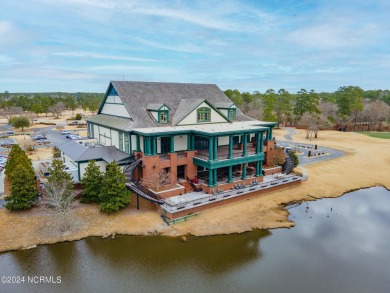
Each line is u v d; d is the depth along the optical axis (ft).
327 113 377.30
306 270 78.07
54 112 508.12
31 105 521.24
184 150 133.39
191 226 99.04
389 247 90.22
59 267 77.36
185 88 157.48
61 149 147.43
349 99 351.05
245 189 122.93
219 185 119.96
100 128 155.43
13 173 102.17
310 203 123.34
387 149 227.40
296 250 87.71
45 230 93.04
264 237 94.79
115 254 83.51
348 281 73.77
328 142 257.55
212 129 123.24
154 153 116.78
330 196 130.93
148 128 123.95
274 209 114.52
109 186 103.86
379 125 374.22
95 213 103.91
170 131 117.29
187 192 119.14
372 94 627.46
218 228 98.58
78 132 309.22
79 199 112.68
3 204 107.45
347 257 84.53
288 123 387.55
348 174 161.07
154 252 84.84
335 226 103.55
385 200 128.16
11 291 68.13
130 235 92.94
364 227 103.30
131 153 125.59
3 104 527.81
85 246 86.89
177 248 87.10
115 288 69.77
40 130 296.51
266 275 75.61
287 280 73.77
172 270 77.10
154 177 112.57
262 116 322.34
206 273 76.13
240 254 84.94
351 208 119.34
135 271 76.38
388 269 79.05
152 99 141.28
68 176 105.81
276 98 449.06
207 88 165.68
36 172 140.46
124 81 143.23
